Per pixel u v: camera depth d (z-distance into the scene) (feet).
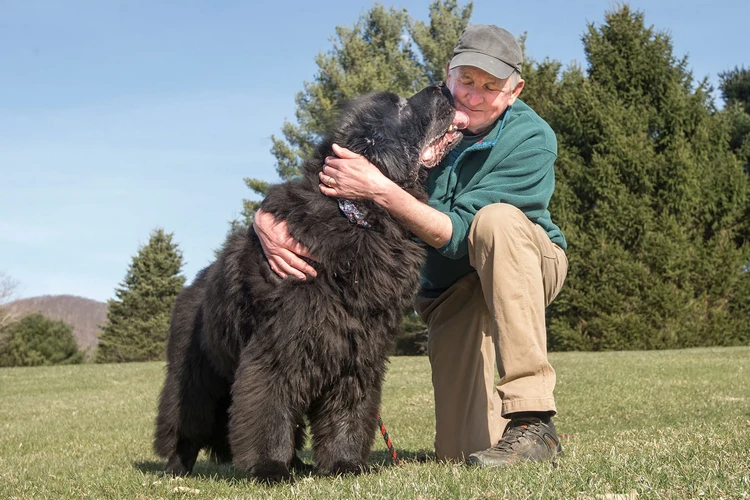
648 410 20.58
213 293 11.25
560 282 11.88
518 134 11.69
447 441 12.30
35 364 84.69
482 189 11.34
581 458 9.57
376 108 10.59
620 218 55.26
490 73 11.11
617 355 42.52
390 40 96.37
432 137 11.05
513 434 10.00
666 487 7.25
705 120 59.47
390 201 10.00
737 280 57.11
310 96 92.22
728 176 57.98
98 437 20.18
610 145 57.00
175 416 12.30
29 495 9.79
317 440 10.69
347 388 10.43
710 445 10.18
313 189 10.17
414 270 10.55
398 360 46.73
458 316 12.16
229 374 11.42
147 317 93.35
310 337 9.80
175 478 10.69
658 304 54.60
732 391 24.52
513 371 10.12
